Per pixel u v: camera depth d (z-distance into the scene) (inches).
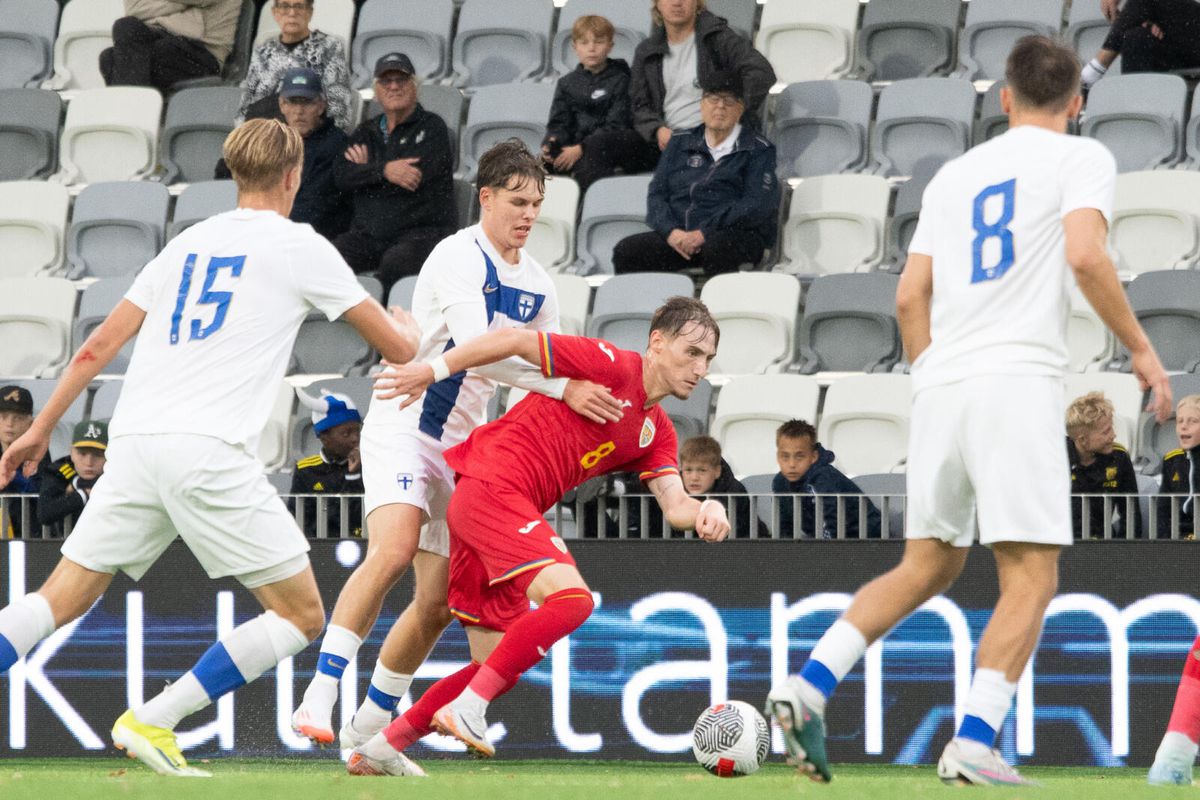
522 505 680.4
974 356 557.0
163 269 631.2
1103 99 1476.4
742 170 1427.2
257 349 616.7
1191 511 880.9
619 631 894.4
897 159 1530.5
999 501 546.9
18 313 1531.7
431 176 1487.5
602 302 1400.1
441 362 657.6
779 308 1381.6
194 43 1771.7
